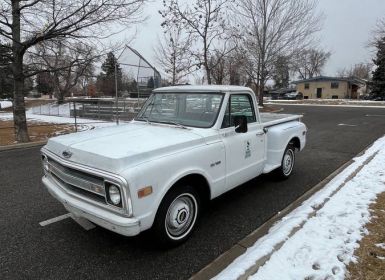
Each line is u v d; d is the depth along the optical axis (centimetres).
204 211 468
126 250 360
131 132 406
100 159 314
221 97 428
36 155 887
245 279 286
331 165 734
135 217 301
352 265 306
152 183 314
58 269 325
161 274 317
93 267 328
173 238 359
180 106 457
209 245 371
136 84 1845
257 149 493
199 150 373
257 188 571
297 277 289
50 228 415
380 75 5119
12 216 453
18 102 1071
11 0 1009
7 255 350
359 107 3256
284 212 459
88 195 330
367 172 607
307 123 1684
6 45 1066
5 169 722
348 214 412
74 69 1786
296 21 2658
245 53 2638
